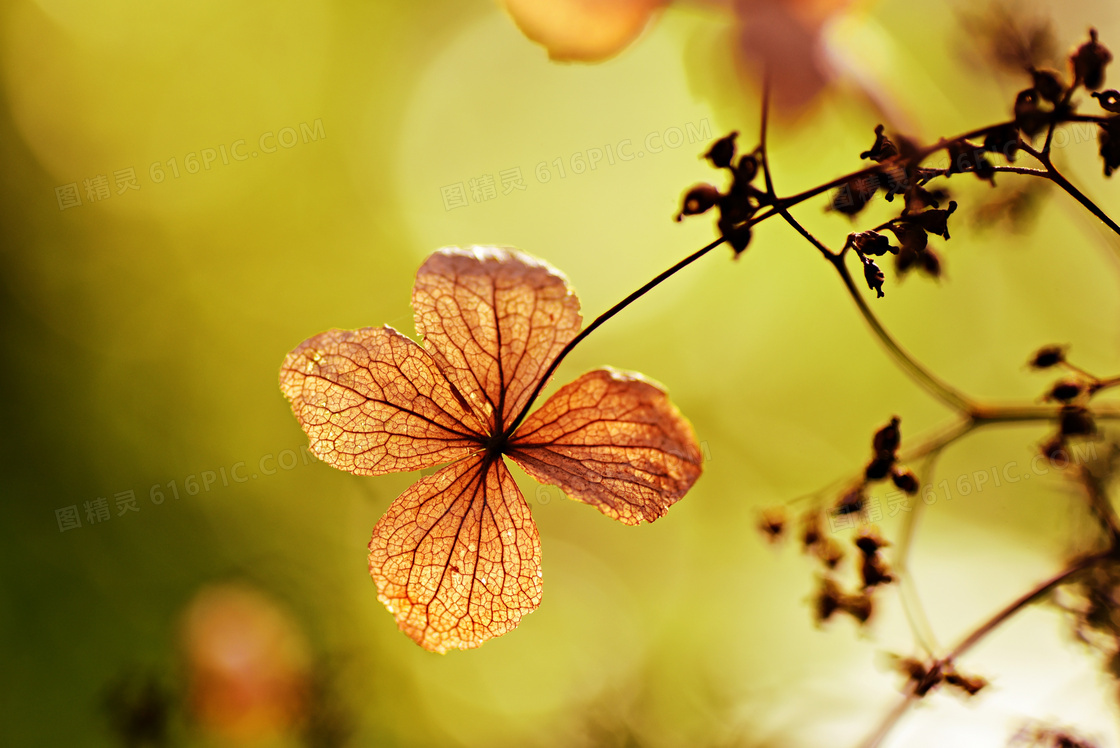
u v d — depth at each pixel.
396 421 0.22
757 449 0.70
